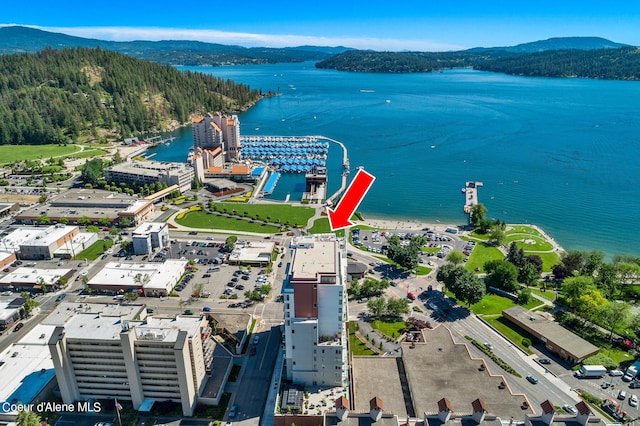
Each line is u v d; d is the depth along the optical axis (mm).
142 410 164250
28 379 177875
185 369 156750
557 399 167625
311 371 167375
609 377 179375
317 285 158875
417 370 171375
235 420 162250
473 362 175500
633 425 154875
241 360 193625
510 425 131625
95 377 166000
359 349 198625
